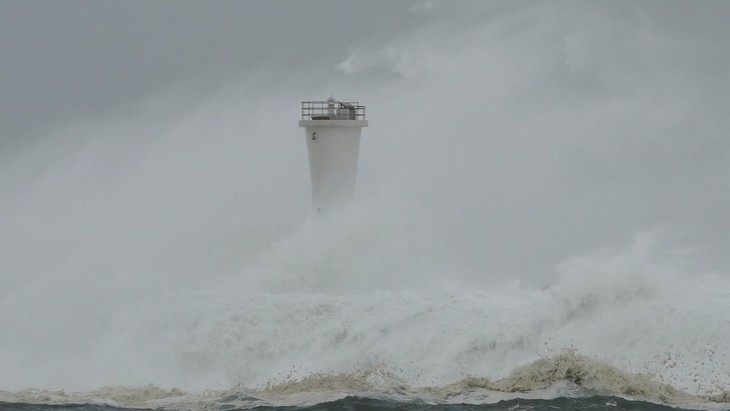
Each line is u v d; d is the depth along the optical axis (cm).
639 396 10000
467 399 10112
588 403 9825
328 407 10019
